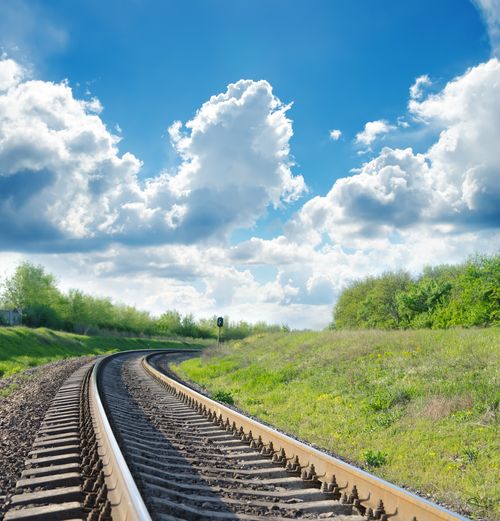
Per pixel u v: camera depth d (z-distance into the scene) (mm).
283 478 6805
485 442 8945
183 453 8188
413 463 8672
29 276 72062
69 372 22234
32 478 6328
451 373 12945
